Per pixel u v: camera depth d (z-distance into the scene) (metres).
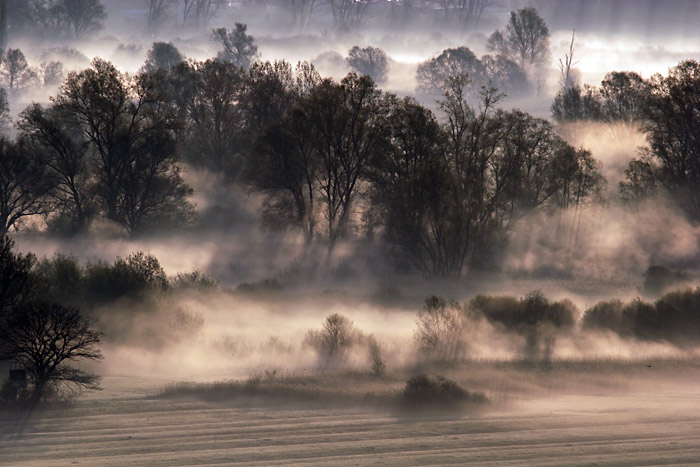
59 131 152.12
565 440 44.72
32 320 61.41
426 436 45.91
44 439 45.69
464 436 45.78
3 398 56.66
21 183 148.62
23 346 63.59
